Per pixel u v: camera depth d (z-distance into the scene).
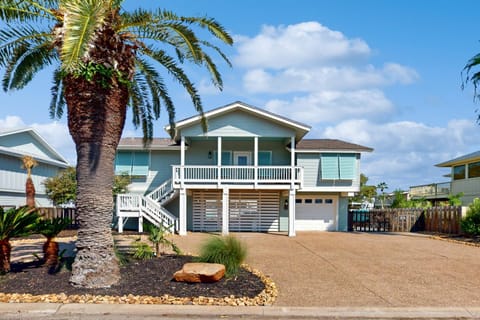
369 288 8.02
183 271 7.80
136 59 9.60
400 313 6.33
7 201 22.39
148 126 12.62
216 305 6.60
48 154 27.92
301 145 23.44
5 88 10.27
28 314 6.18
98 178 7.77
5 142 22.58
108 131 7.92
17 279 7.81
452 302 7.00
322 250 13.88
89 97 7.73
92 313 6.21
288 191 21.55
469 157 28.06
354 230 23.00
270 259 11.70
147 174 23.12
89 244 7.56
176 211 22.77
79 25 6.27
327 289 7.91
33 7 8.41
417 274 9.55
